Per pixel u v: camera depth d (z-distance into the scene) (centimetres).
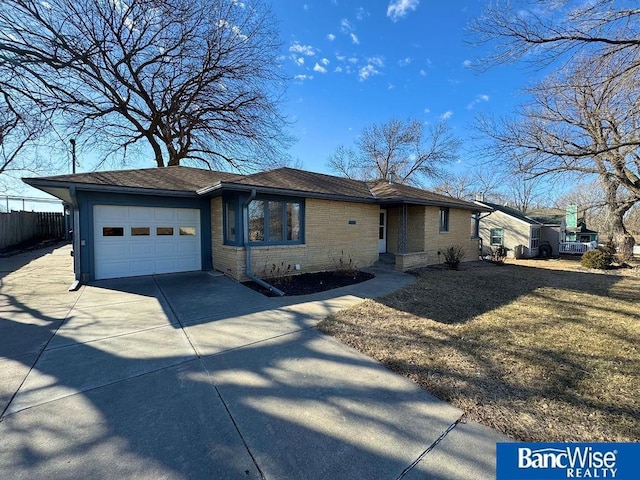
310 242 980
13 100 1055
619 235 1672
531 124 1017
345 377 322
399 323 505
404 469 199
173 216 932
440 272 1070
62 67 1106
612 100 745
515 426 243
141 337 428
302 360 362
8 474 191
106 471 195
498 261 1430
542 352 394
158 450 214
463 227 1471
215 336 434
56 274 907
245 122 1673
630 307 634
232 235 868
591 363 363
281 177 1027
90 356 366
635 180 1352
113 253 841
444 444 223
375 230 1202
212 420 248
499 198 3706
